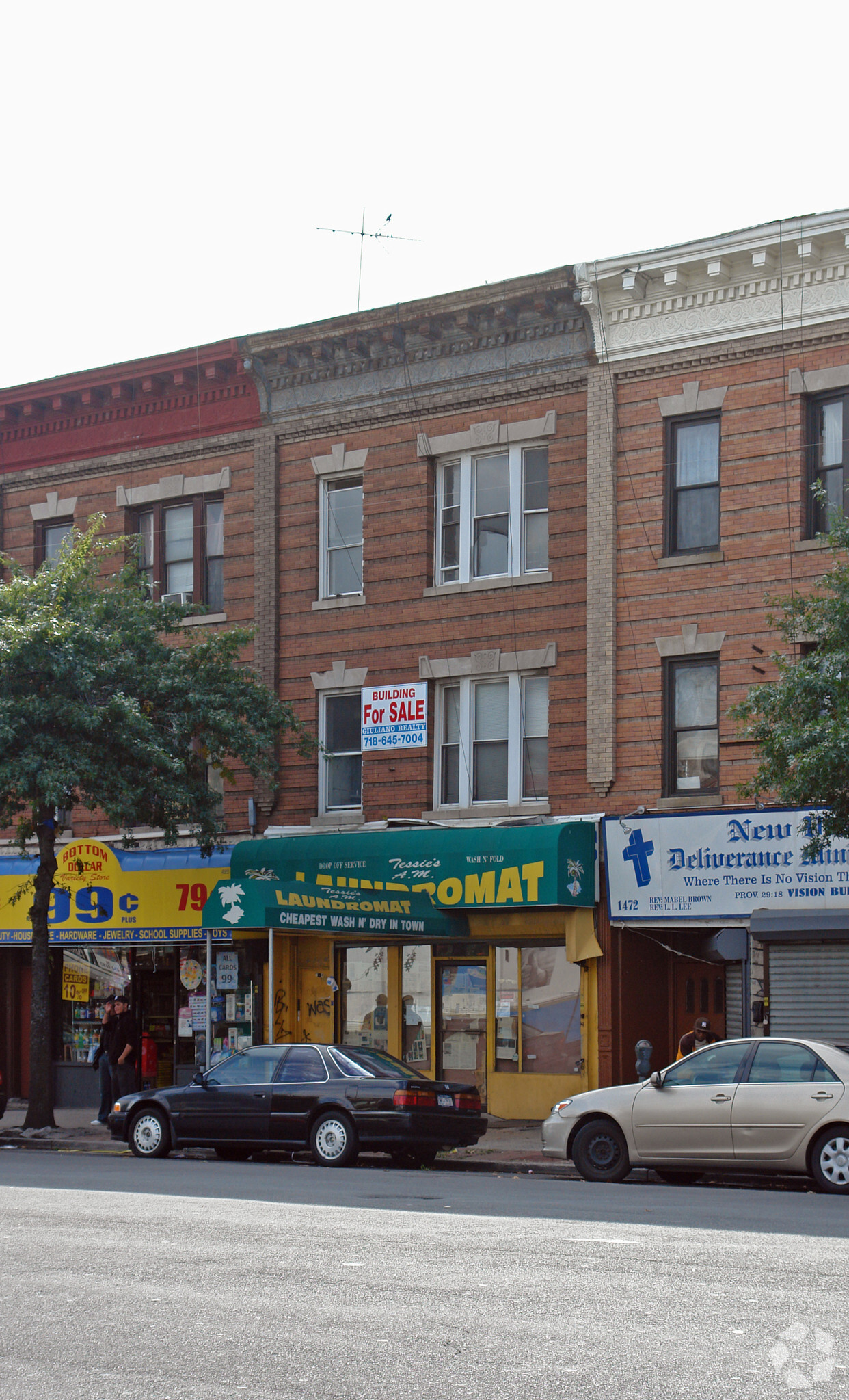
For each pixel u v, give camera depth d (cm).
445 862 2258
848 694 1616
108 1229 1062
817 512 2142
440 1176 1588
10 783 2102
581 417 2331
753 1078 1462
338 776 2542
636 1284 827
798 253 2134
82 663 2133
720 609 2177
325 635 2547
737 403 2195
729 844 2109
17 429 2925
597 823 2236
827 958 1998
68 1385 621
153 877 2591
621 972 2222
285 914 2045
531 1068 2306
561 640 2317
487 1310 759
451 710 2450
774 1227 1073
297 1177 1534
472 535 2445
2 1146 2128
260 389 2652
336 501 2594
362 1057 1783
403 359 2505
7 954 2853
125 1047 2311
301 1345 687
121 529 2795
